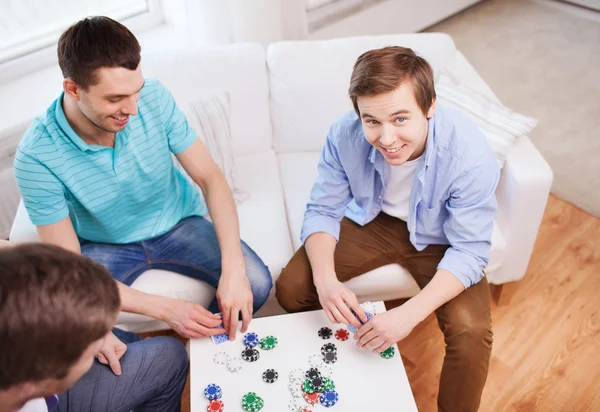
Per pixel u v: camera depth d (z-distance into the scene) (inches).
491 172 60.6
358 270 68.6
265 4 93.4
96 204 62.5
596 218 94.4
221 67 77.4
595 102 116.2
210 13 92.2
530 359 76.1
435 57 79.7
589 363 75.4
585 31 136.9
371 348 55.6
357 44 79.1
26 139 57.7
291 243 72.9
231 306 60.0
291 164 82.4
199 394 53.4
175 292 68.1
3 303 31.6
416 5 129.3
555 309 81.9
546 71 125.1
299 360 55.4
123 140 60.2
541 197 69.3
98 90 52.3
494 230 72.2
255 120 80.6
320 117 80.1
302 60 78.4
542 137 108.7
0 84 90.4
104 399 54.5
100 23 51.6
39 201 58.8
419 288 71.2
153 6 102.4
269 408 52.1
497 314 81.7
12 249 33.6
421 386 73.7
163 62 76.3
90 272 34.6
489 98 75.2
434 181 61.7
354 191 67.6
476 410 62.7
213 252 68.1
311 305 68.1
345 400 52.3
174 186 69.6
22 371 33.1
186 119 66.6
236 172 77.5
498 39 135.4
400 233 68.6
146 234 68.2
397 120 54.2
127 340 63.2
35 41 92.2
